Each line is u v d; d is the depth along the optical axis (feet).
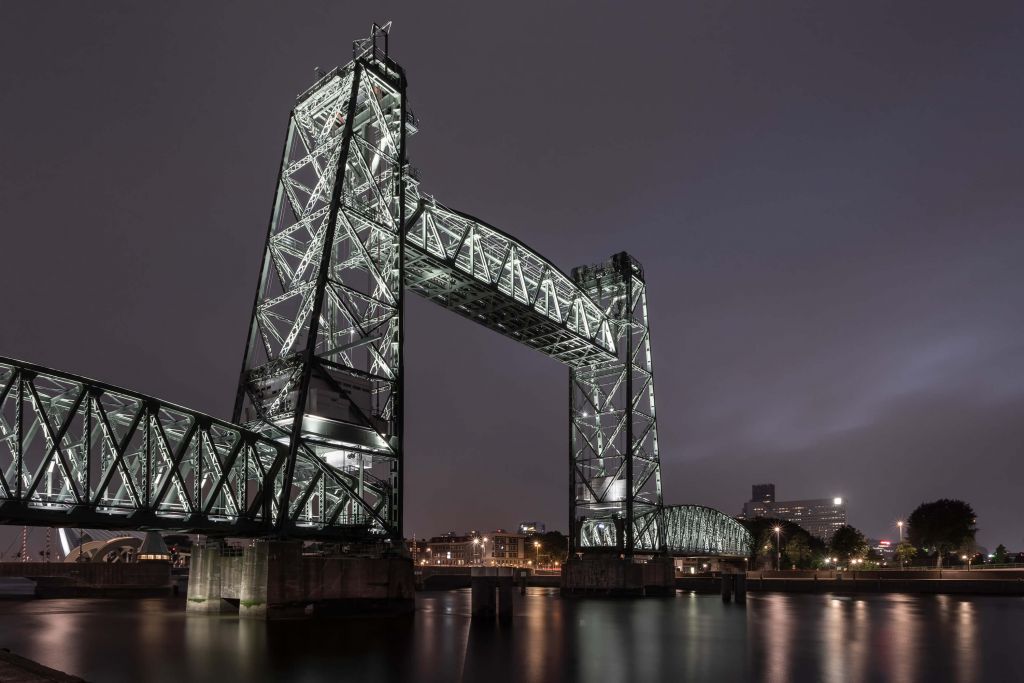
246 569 134.62
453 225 203.10
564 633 133.39
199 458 130.11
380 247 171.73
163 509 124.57
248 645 107.76
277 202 172.04
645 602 236.22
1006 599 260.62
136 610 202.28
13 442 110.63
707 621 162.61
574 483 270.67
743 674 89.92
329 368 150.00
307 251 162.30
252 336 160.45
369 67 171.01
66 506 115.03
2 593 334.65
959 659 102.42
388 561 148.87
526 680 84.79
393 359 161.79
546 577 447.01
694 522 401.90
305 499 141.69
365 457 157.07
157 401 125.70
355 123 180.55
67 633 130.31
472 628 137.49
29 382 111.45
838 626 151.43
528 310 218.18
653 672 91.04
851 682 84.79
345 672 87.04
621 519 261.65
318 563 138.21
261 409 150.41
